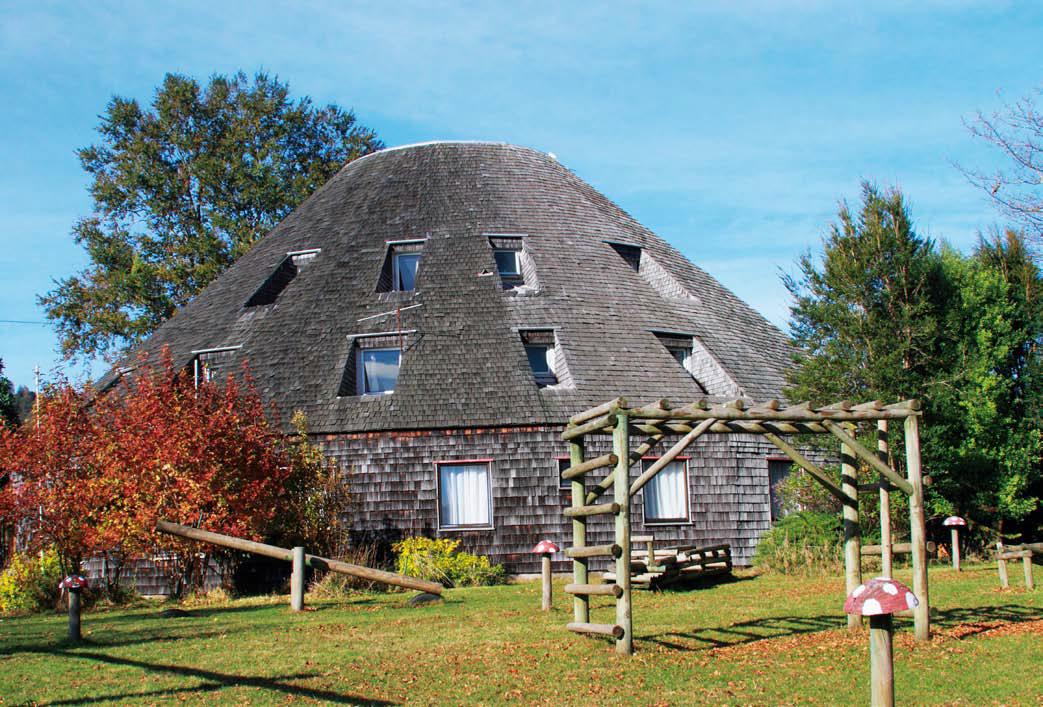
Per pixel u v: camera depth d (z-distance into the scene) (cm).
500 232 3209
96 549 2244
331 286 3081
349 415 2650
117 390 2997
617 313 2984
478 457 2589
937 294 2603
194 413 2170
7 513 2231
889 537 1380
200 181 5109
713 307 3338
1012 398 2766
